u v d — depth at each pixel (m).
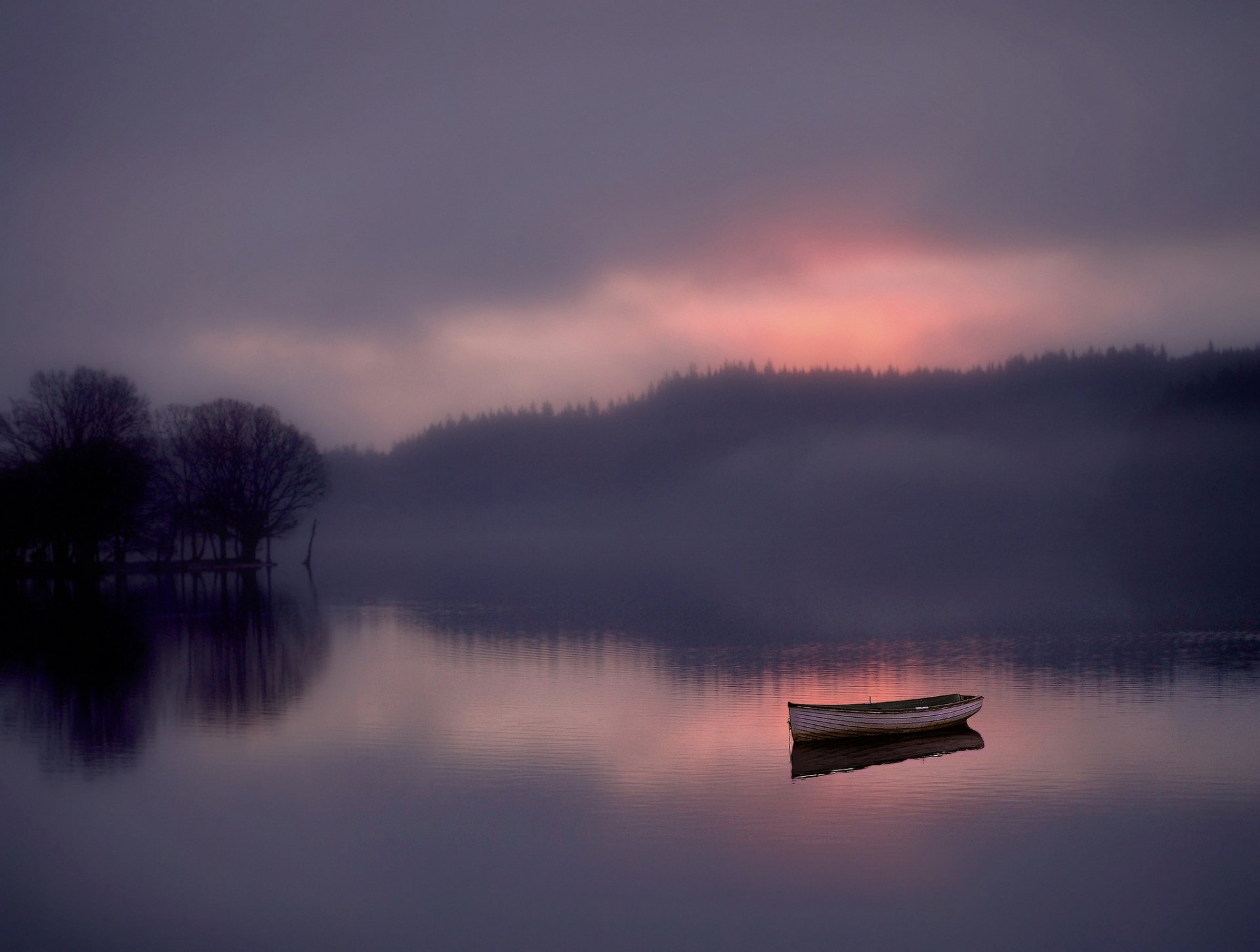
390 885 23.14
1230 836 25.36
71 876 23.70
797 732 33.88
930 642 57.09
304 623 69.81
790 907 21.92
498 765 31.77
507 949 20.39
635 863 24.12
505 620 71.50
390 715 38.62
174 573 124.56
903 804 27.81
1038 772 30.44
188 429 125.69
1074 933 20.83
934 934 20.83
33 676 47.66
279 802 28.47
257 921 21.59
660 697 42.06
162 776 30.86
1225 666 47.47
